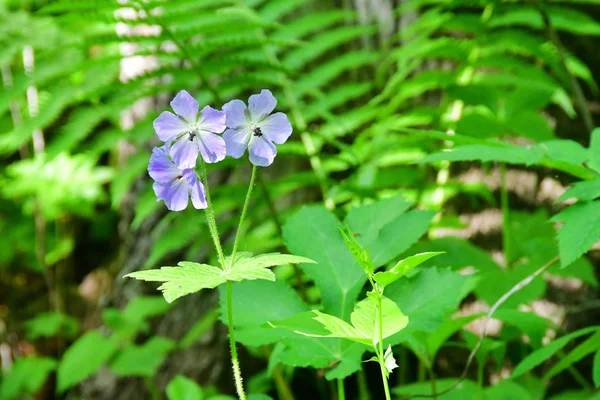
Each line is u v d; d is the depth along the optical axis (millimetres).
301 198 1209
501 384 801
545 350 719
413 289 691
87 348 1076
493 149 698
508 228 928
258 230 998
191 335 1011
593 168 697
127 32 1285
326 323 632
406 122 1033
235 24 916
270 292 706
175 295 603
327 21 1144
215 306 1231
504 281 848
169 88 962
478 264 874
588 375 1024
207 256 1203
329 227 732
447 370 1104
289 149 1019
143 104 1282
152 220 1295
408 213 727
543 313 1062
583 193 692
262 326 650
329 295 710
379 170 1056
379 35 1256
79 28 1241
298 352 681
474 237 1120
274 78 1120
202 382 1246
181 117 631
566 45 1124
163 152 636
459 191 1061
